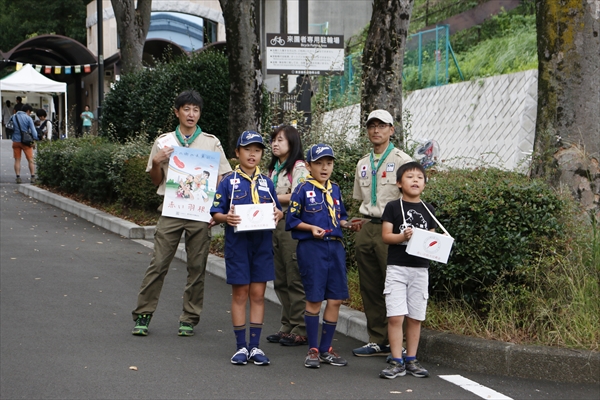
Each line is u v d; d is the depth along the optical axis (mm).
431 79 19172
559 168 7297
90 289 8273
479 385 5445
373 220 6129
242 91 13617
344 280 5930
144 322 6590
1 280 8523
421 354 6082
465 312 6348
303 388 5281
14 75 29234
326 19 30969
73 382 5238
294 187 6500
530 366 5637
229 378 5465
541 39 7492
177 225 6648
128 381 5305
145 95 16469
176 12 34938
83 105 38219
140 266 9727
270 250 6004
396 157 6102
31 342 6199
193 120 6816
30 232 12141
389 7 10414
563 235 6262
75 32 42719
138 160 12961
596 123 7289
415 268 5641
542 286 6215
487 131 15891
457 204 6281
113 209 14008
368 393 5203
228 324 7160
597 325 5863
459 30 21734
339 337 6887
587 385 5516
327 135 9375
